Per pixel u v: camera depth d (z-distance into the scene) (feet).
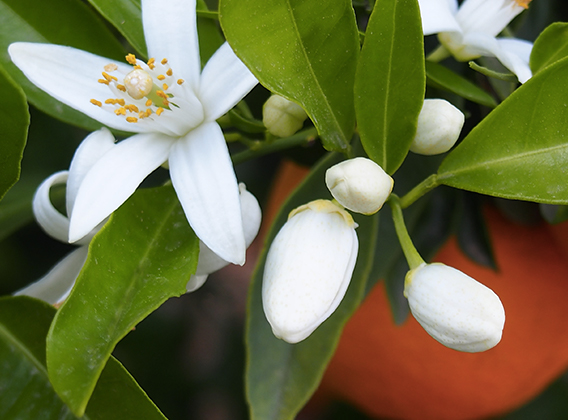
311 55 0.51
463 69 0.68
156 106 0.53
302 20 0.49
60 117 0.60
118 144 0.52
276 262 0.49
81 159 0.52
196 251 0.51
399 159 0.53
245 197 0.52
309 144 0.66
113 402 0.50
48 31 0.61
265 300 0.49
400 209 0.54
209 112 0.52
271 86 0.49
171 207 0.54
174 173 0.51
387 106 0.52
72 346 0.47
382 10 0.50
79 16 0.61
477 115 0.68
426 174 0.69
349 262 0.50
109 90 0.53
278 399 0.62
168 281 0.50
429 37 0.69
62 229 0.54
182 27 0.53
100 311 0.48
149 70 0.53
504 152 0.52
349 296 0.62
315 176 0.65
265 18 0.48
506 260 0.71
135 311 0.49
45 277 0.56
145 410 0.50
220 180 0.49
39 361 0.55
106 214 0.50
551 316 0.71
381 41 0.50
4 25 0.60
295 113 0.55
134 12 0.59
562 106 0.51
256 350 0.62
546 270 0.71
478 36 0.59
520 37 0.71
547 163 0.51
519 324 0.71
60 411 0.54
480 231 0.71
